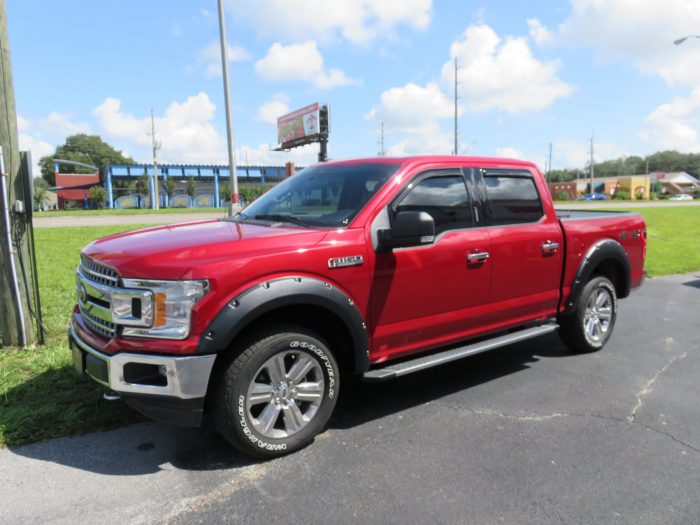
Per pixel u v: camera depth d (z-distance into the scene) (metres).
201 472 3.20
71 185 81.69
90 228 21.12
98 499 2.90
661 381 4.81
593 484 3.10
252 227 3.81
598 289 5.60
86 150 115.56
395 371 3.75
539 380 4.84
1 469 3.19
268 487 3.04
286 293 3.19
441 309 4.12
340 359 3.84
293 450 3.44
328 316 3.60
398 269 3.80
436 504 2.88
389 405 4.25
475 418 4.01
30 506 2.83
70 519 2.72
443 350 4.37
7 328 5.27
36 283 5.41
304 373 3.43
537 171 5.02
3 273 5.19
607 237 5.61
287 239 3.40
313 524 2.71
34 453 3.38
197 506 2.85
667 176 112.75
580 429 3.83
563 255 5.08
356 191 3.97
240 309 3.04
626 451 3.50
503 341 4.50
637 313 7.61
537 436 3.71
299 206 4.23
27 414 3.78
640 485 3.09
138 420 3.84
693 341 6.14
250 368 3.17
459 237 4.18
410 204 3.96
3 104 5.02
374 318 3.74
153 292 3.01
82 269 3.66
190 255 3.10
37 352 5.16
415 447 3.53
